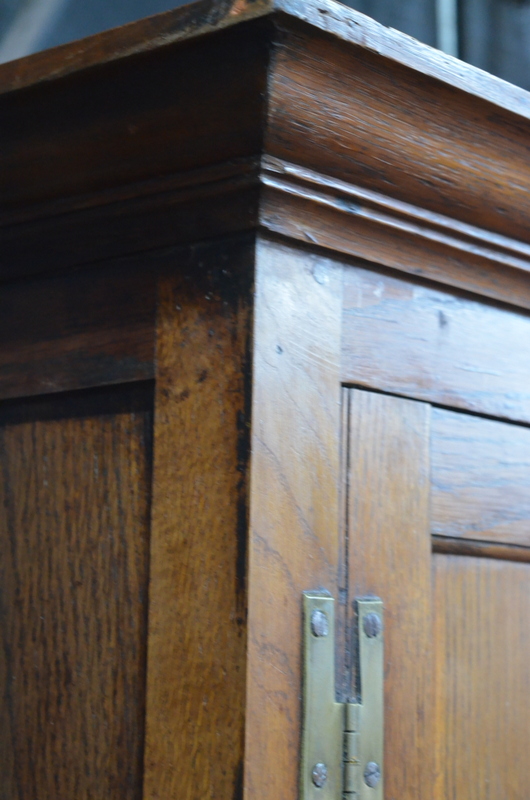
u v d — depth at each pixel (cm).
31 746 54
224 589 46
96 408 55
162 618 48
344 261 53
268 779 44
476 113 51
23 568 57
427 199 54
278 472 47
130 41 45
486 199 56
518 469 63
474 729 57
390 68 46
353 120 47
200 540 47
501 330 63
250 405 46
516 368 64
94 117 49
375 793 49
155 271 52
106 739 50
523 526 63
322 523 49
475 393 60
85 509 54
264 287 48
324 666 47
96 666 52
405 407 55
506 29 144
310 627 47
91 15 128
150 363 51
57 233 56
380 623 51
